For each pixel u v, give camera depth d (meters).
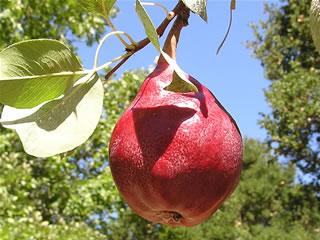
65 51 1.55
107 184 10.66
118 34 1.60
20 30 9.61
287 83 12.94
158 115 1.59
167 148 1.56
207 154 1.56
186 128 1.57
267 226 24.62
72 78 1.57
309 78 12.73
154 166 1.56
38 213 8.97
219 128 1.60
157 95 1.64
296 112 12.72
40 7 10.29
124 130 1.62
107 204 10.65
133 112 1.64
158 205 1.60
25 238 7.83
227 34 1.82
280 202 24.48
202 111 1.61
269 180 25.66
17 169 9.18
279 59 14.43
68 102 1.57
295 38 14.07
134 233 14.91
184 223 1.69
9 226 7.85
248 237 22.86
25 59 1.52
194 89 1.50
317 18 1.61
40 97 1.56
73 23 10.54
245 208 25.47
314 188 14.66
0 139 9.58
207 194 1.58
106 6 1.60
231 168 1.61
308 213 20.17
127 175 1.60
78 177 11.45
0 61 1.50
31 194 10.71
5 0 9.59
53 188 10.63
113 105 11.35
